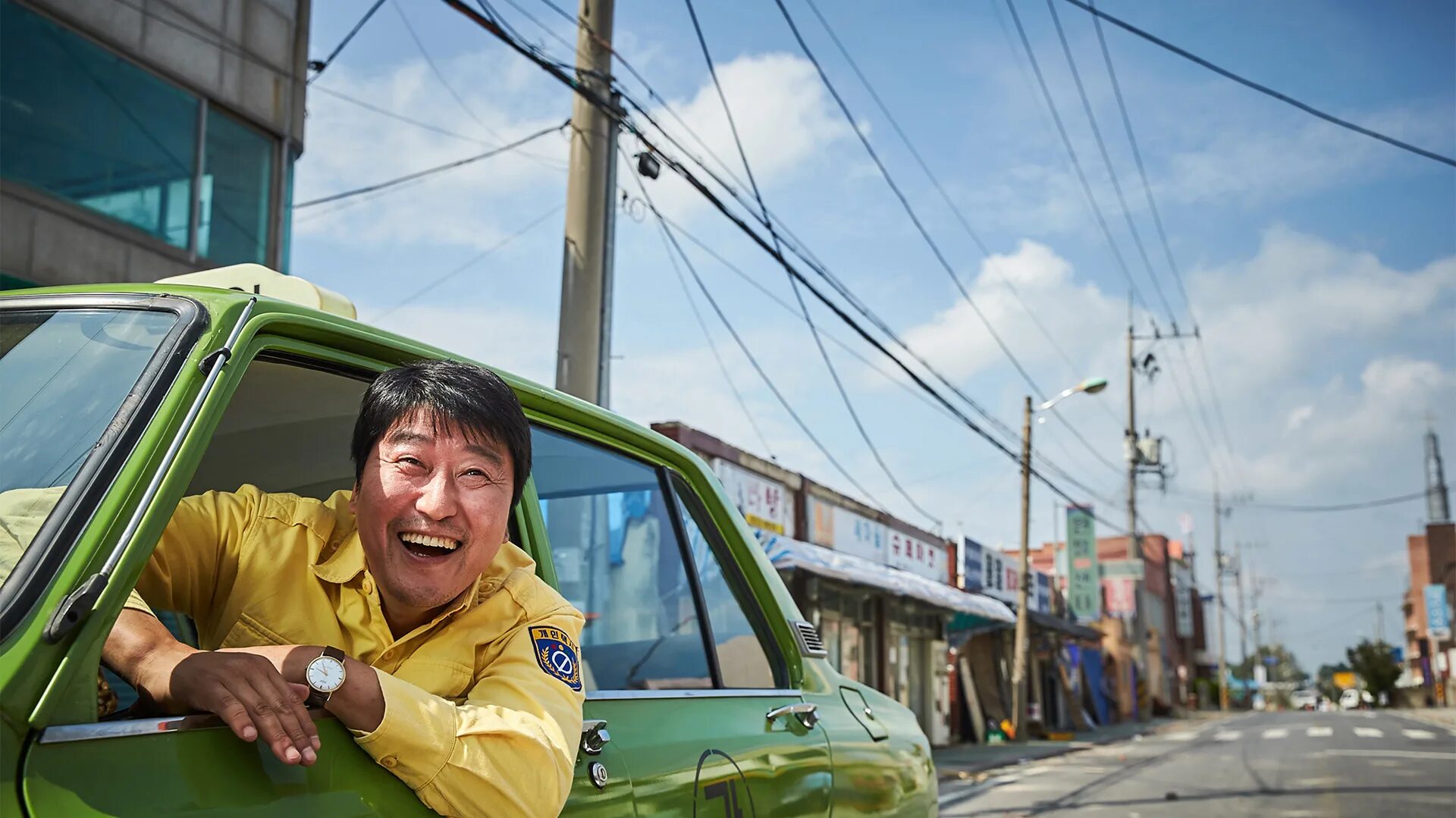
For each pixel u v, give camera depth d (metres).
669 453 2.79
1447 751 21.77
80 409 1.51
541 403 2.34
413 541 1.68
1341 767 17.80
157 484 1.41
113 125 10.54
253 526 1.80
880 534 22.14
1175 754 22.47
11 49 9.68
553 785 1.65
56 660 1.24
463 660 1.79
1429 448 97.94
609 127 9.65
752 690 2.73
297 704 1.41
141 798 1.26
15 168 9.67
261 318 1.68
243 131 11.98
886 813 3.01
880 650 20.84
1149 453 42.62
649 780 2.11
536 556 2.20
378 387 1.74
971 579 28.03
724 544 2.92
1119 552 62.50
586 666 2.39
